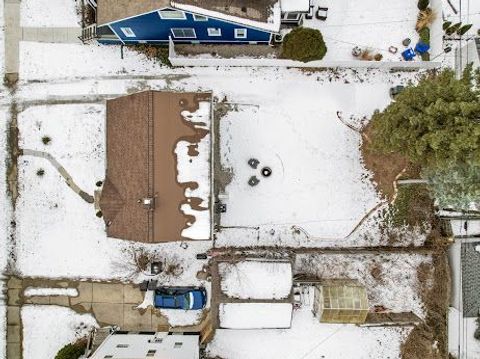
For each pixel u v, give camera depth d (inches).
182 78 1055.6
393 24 1040.8
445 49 1032.2
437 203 1027.9
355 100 1051.3
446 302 1051.9
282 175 1055.6
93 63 1056.8
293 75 1055.0
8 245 1063.0
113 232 917.8
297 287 1040.2
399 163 1042.1
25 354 1059.9
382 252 1043.9
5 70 1056.2
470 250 1024.9
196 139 887.7
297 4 950.4
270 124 1055.6
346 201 1056.8
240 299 957.8
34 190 1061.8
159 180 866.1
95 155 1058.7
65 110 1058.1
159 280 1062.4
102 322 1067.9
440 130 765.3
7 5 1053.2
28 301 1064.2
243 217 1058.7
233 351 1066.7
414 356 1052.5
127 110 892.0
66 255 1063.0
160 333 1058.7
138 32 974.4
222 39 1019.9
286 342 1069.1
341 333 1069.8
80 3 1048.8
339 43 1040.2
